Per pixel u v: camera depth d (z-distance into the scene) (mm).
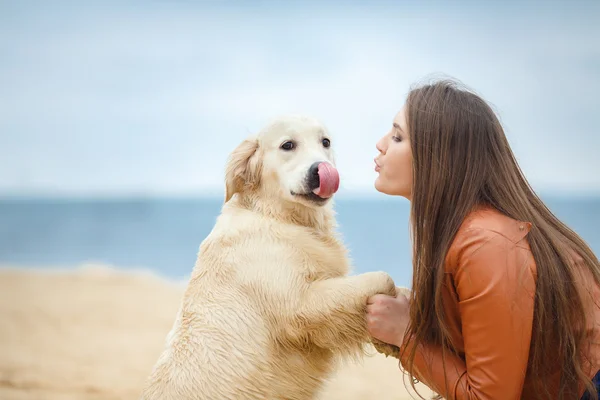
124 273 17547
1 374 7473
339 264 4531
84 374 7613
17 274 17453
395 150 3863
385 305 3865
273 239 4344
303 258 4293
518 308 3297
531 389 3543
